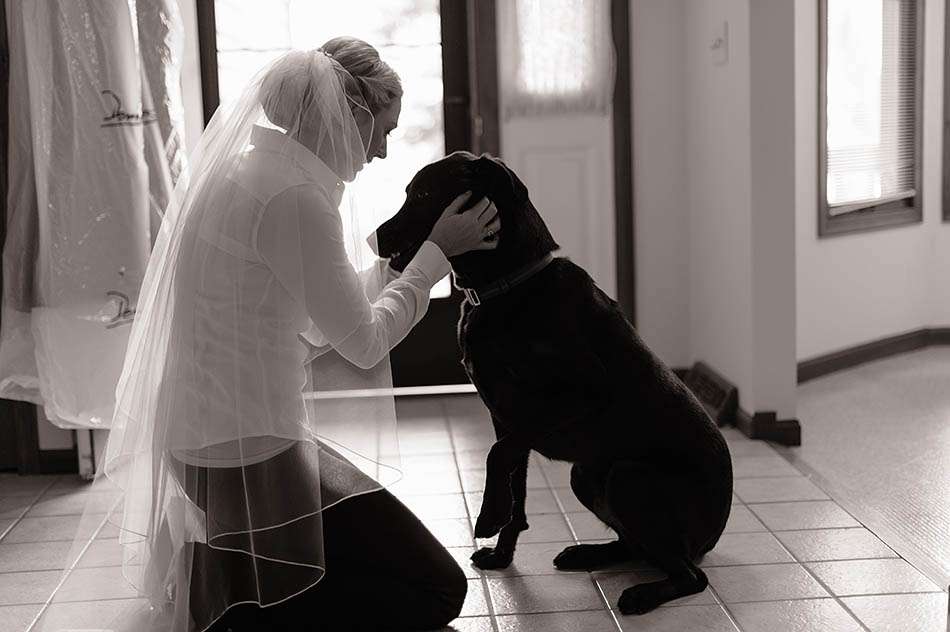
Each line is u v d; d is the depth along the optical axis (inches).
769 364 150.2
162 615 87.7
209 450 82.6
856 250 199.0
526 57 169.2
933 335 214.5
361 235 86.7
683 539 97.7
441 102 173.6
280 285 81.4
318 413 86.5
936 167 212.4
